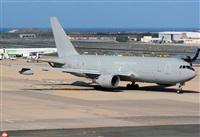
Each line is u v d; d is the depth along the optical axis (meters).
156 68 129.62
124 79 136.12
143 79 133.00
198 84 153.88
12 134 71.56
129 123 82.06
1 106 101.31
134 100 113.38
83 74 141.38
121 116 89.69
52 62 152.38
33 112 93.56
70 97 117.94
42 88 138.25
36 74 188.50
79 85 149.12
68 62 149.75
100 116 89.44
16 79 166.62
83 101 110.69
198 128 77.81
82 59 146.88
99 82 131.50
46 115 90.06
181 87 129.38
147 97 119.38
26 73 133.88
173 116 90.31
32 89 135.12
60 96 119.69
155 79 130.75
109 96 120.81
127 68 135.38
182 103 108.94
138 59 135.25
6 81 158.62
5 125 79.38
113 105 104.50
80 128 76.94
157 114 92.62
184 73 125.19
